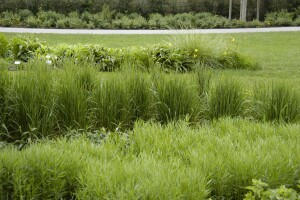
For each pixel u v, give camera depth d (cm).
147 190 288
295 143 390
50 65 553
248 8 2902
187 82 541
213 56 1085
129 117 525
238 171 337
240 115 545
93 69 539
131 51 1005
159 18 2561
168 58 1026
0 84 475
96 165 325
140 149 380
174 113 522
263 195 296
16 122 471
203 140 406
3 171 319
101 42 1695
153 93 535
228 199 339
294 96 535
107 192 296
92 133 503
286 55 1405
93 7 2786
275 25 2531
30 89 473
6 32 1955
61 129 495
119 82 521
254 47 1622
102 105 512
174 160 344
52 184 324
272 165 341
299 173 346
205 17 2639
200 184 305
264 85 568
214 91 548
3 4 2675
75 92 495
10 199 322
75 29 2225
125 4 2817
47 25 2291
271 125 489
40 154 334
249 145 379
